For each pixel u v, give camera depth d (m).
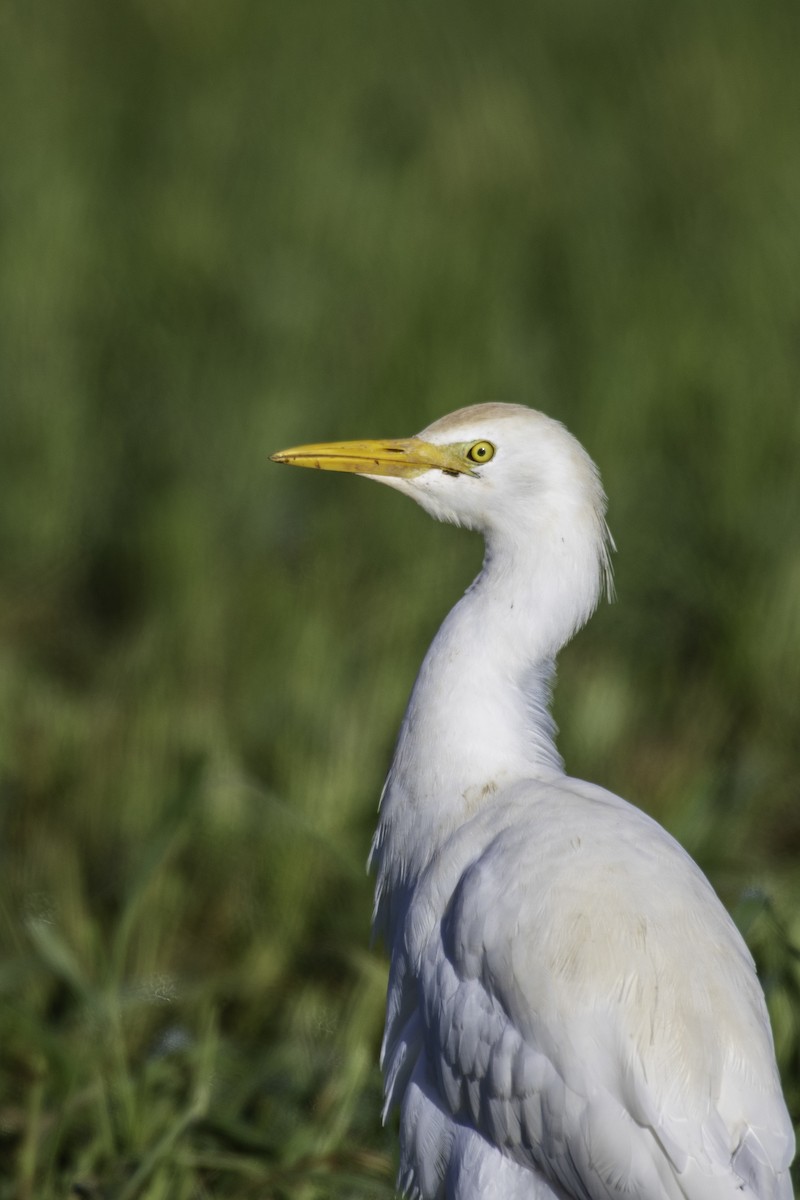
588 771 10.50
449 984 5.89
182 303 17.47
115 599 13.26
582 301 17.20
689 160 21.39
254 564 12.79
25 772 10.30
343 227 19.39
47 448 14.36
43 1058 7.60
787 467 13.43
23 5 29.67
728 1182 5.21
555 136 22.73
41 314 16.30
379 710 10.54
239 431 14.27
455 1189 5.87
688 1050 5.38
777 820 10.44
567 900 5.68
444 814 6.46
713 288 17.28
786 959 7.11
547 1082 5.51
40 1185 7.01
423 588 12.07
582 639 12.46
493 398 14.81
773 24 27.00
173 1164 6.75
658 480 13.73
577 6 29.47
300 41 28.77
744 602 11.95
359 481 13.91
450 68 26.42
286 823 9.28
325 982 8.84
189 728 10.45
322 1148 6.94
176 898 9.26
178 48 28.72
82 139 22.75
